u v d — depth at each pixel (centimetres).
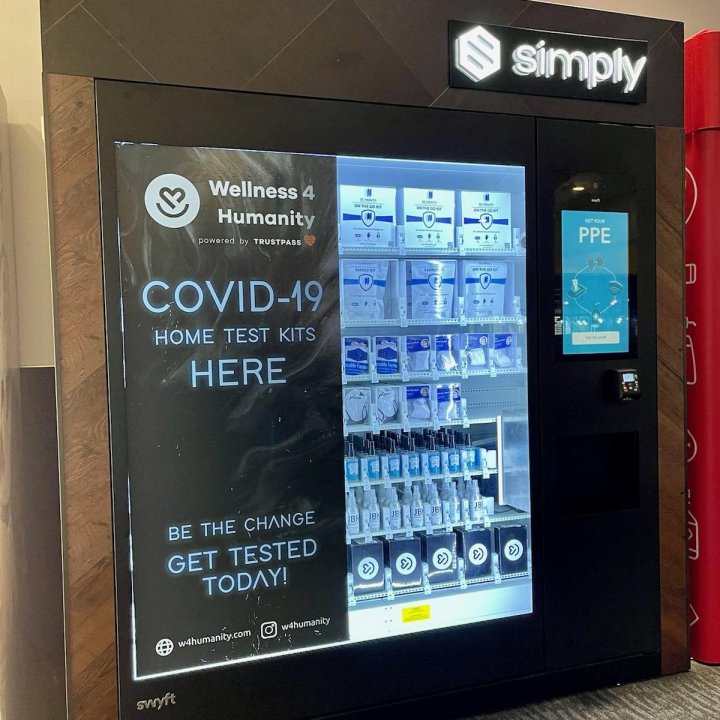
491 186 242
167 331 187
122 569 184
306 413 201
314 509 203
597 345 232
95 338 181
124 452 184
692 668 254
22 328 202
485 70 213
